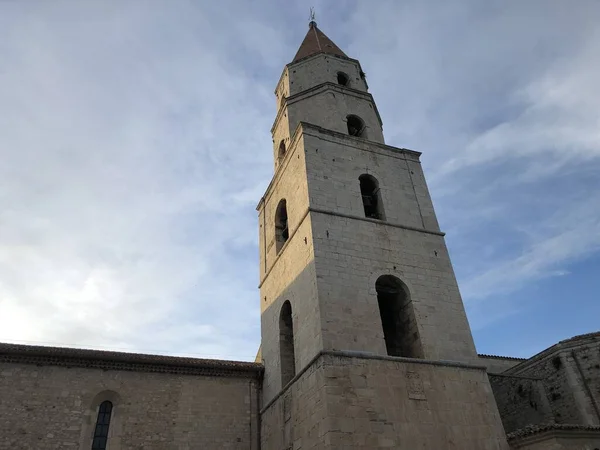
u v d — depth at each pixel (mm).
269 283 25266
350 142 25312
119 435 20172
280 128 29328
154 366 22109
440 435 16828
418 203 24547
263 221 28469
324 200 22219
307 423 17453
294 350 20266
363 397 16766
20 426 19125
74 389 20547
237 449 21391
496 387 24141
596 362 21391
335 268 20000
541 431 16328
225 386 22859
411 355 19797
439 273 21938
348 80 30531
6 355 20172
